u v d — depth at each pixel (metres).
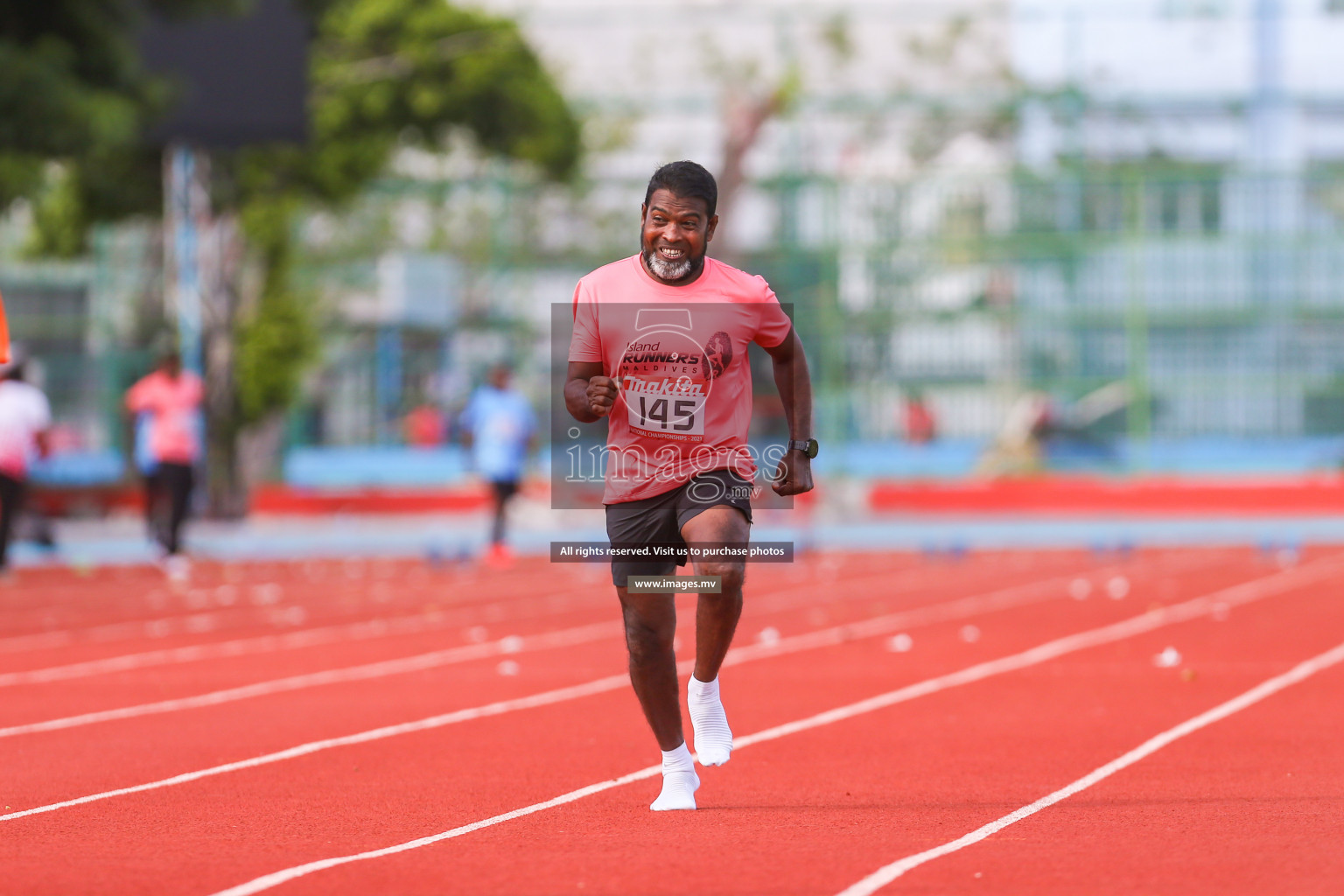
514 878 16.17
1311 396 95.00
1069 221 95.75
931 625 42.25
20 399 56.75
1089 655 35.31
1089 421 95.44
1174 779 21.50
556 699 29.91
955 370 95.75
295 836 18.53
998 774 22.11
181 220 79.88
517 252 100.31
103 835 18.70
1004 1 115.44
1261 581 54.72
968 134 111.38
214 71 75.06
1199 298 95.44
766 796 20.67
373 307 98.69
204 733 26.30
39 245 96.12
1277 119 111.75
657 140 110.44
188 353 80.44
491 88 97.19
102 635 41.38
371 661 35.91
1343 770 21.94
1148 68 113.56
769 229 96.94
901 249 96.06
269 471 98.44
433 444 98.19
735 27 115.56
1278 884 15.62
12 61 65.06
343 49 96.19
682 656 35.78
